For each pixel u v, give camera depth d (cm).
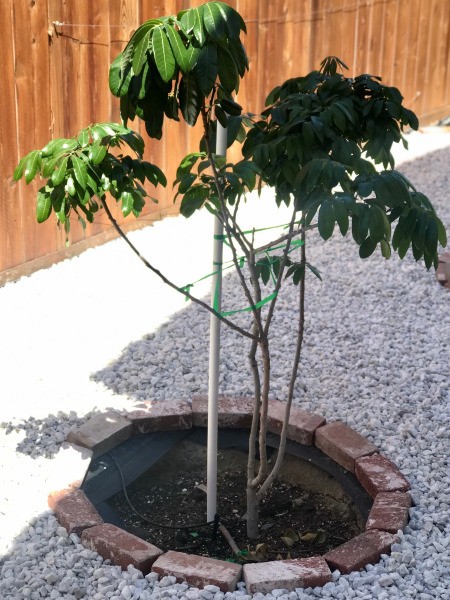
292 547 204
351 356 278
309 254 372
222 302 319
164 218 407
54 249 348
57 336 286
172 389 255
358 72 538
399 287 338
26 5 314
